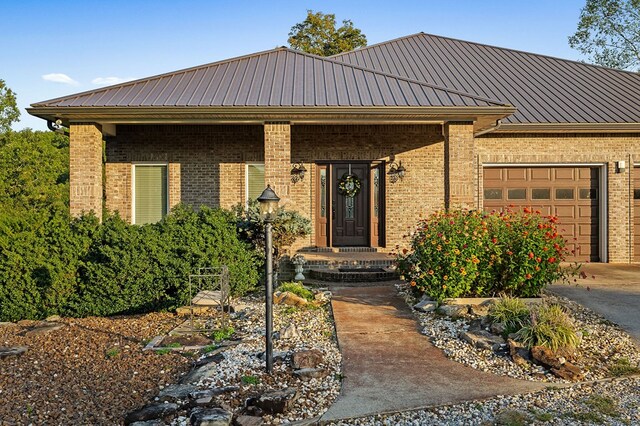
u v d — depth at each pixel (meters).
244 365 5.84
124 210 13.52
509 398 5.06
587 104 14.45
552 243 8.55
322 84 12.20
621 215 13.95
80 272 8.76
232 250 9.59
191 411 4.68
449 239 8.27
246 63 13.97
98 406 4.93
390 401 4.96
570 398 5.08
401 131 13.66
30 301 8.60
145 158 13.53
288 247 11.70
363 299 9.19
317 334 7.18
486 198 14.03
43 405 4.95
